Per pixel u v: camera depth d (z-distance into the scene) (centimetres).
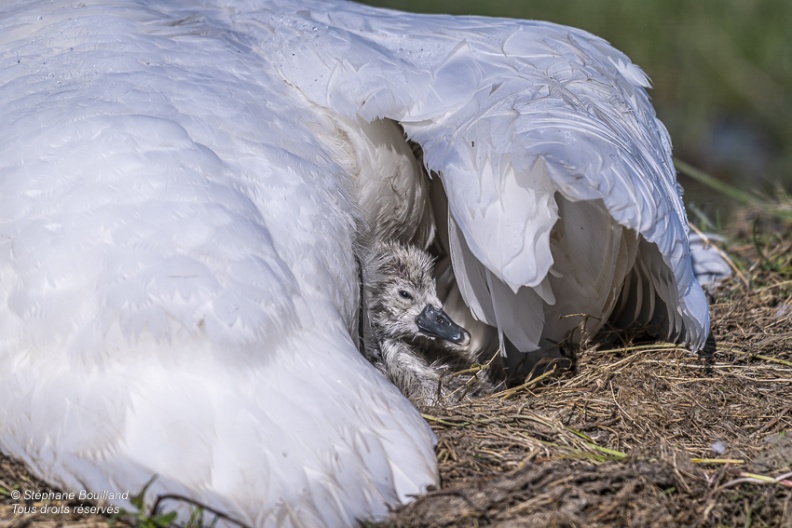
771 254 1172
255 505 602
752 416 811
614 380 857
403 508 627
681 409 815
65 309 643
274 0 930
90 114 707
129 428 620
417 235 1008
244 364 632
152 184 669
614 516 652
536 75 827
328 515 604
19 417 645
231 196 681
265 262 662
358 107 784
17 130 704
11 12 877
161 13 883
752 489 699
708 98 1975
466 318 1063
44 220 662
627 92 905
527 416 784
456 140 754
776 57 2091
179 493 602
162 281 636
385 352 979
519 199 709
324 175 751
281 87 808
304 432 623
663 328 912
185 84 752
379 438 643
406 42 862
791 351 924
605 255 802
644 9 2216
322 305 690
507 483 664
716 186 1353
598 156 717
